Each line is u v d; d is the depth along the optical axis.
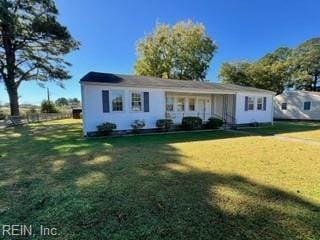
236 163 5.62
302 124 18.86
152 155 6.48
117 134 11.73
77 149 7.45
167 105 15.74
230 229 2.62
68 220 2.84
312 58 31.92
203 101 17.42
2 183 4.22
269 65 31.11
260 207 3.16
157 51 29.12
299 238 2.44
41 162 5.79
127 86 11.73
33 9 18.22
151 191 3.75
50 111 29.95
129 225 2.71
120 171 4.89
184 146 8.05
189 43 28.67
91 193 3.68
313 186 3.98
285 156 6.43
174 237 2.47
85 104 10.88
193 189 3.84
